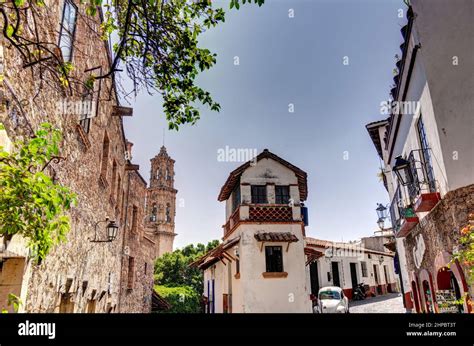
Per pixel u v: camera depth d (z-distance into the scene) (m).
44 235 2.89
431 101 6.29
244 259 13.34
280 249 13.79
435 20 6.43
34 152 2.92
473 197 5.60
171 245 44.75
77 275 6.18
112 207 9.66
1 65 3.06
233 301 14.70
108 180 8.85
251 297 12.92
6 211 2.60
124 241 12.44
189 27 4.57
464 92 6.00
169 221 45.78
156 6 4.24
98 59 7.22
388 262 32.53
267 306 12.89
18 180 2.63
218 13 4.57
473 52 6.04
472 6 6.11
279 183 14.67
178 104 4.91
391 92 9.06
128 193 13.08
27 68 3.66
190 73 4.70
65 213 5.14
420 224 8.22
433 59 6.36
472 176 5.74
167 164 48.59
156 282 38.62
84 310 6.87
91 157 6.84
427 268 8.03
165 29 4.33
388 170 13.43
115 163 10.09
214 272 19.34
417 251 8.88
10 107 3.24
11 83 3.29
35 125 3.91
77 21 5.53
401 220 9.68
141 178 15.63
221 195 17.62
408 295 12.28
